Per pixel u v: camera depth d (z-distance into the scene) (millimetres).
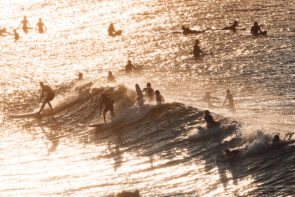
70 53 118938
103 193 45781
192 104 67875
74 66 106812
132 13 161625
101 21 154625
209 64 95250
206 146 51125
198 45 110938
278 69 87188
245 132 50688
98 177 49656
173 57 103938
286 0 154375
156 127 59219
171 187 44469
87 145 60625
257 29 114875
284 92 74375
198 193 42281
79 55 116188
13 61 115875
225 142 50500
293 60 91938
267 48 102250
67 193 46844
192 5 163125
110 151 56719
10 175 53219
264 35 114188
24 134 68625
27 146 63312
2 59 118500
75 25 153625
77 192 46781
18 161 57719
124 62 105000
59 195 46625
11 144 64625
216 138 51969
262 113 62750
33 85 94812
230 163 46250
